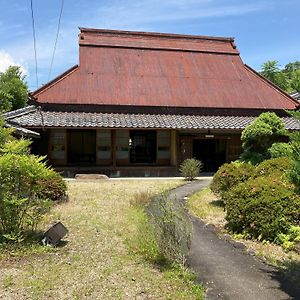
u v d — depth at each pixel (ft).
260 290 16.34
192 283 16.79
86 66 72.90
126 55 77.66
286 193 23.72
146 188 45.75
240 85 76.69
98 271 17.65
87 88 68.33
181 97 70.69
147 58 78.13
